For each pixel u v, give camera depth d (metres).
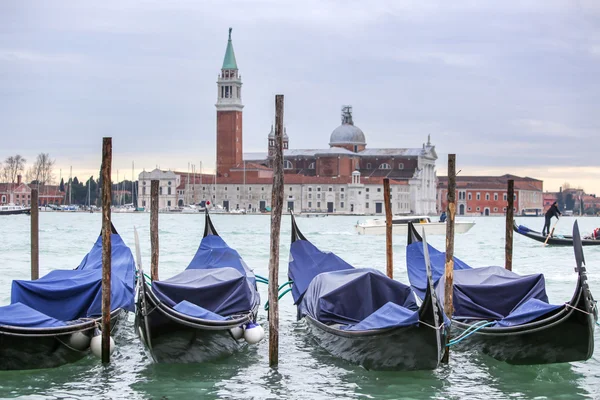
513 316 20.02
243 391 18.16
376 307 21.61
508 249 29.19
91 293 21.12
